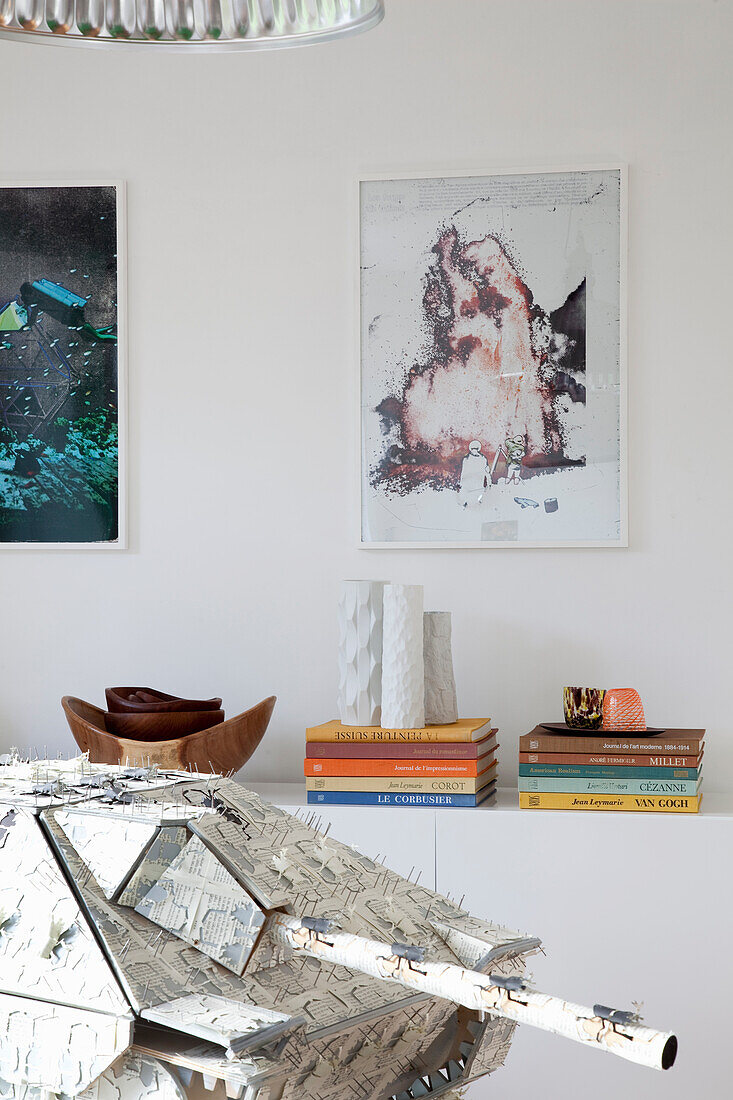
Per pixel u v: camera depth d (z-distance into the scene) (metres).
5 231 2.25
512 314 2.14
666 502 2.10
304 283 2.20
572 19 2.14
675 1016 1.79
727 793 2.06
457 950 1.12
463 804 1.87
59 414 2.24
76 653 2.24
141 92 2.25
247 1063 0.87
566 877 1.82
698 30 2.11
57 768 1.29
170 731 1.94
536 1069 1.83
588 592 2.12
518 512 2.13
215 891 1.00
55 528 2.24
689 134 2.10
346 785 1.90
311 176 2.21
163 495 2.23
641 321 2.11
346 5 1.07
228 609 2.21
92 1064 0.91
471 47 2.17
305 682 2.19
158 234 2.24
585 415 2.12
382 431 2.17
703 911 1.79
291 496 2.20
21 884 1.02
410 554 2.16
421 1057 1.16
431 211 2.16
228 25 1.12
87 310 2.24
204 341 2.22
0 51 2.26
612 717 1.91
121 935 0.97
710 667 2.08
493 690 2.14
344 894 1.09
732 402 2.08
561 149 2.14
